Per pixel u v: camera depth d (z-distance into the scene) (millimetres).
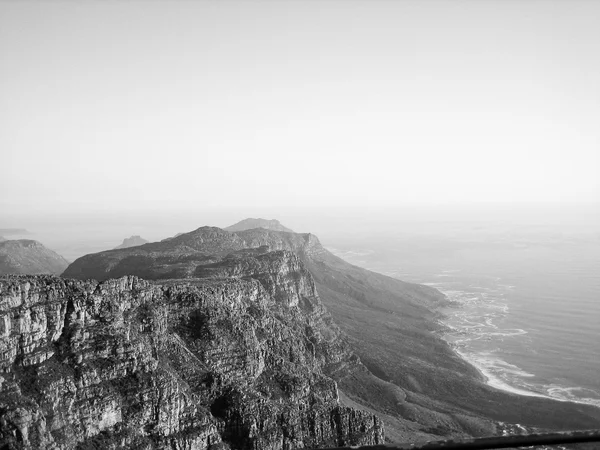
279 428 121188
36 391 88688
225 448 108875
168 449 100250
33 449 80125
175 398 105812
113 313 109250
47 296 99938
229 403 117750
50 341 97438
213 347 133625
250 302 176625
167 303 135750
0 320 89375
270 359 149375
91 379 97125
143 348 109375
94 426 94000
